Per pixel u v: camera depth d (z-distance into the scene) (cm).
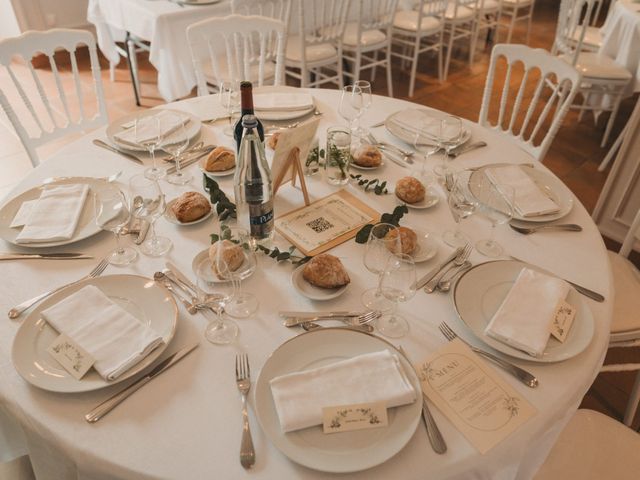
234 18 217
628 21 309
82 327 97
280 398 86
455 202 120
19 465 112
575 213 139
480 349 100
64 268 116
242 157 115
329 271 109
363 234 122
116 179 146
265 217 120
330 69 388
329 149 143
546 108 195
